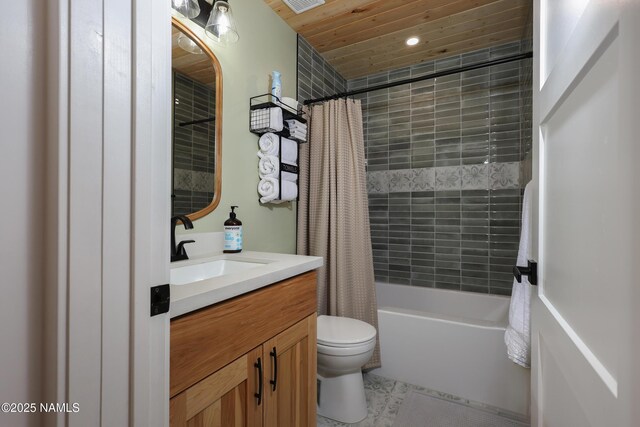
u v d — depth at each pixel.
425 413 1.56
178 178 1.28
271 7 1.79
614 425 0.42
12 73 0.38
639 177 0.36
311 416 1.19
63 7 0.40
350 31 2.04
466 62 2.34
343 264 1.85
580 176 0.57
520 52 2.14
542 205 0.83
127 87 0.47
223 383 0.79
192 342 0.71
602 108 0.47
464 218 2.36
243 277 0.88
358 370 1.57
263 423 0.93
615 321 0.43
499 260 2.25
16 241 0.39
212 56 1.42
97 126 0.43
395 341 1.87
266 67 1.76
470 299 2.28
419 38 2.13
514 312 1.33
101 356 0.44
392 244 2.62
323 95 2.37
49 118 0.40
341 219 1.86
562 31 0.68
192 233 1.32
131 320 0.48
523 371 1.54
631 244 0.38
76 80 0.41
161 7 0.53
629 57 0.38
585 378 0.53
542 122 0.83
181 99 1.29
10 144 0.38
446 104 2.41
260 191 1.67
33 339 0.40
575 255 0.59
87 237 0.42
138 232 0.48
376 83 2.67
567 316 0.63
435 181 2.46
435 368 1.76
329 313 1.88
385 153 2.64
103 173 0.44
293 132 1.77
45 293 0.40
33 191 0.40
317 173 1.97
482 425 1.47
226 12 1.27
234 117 1.54
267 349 0.96
